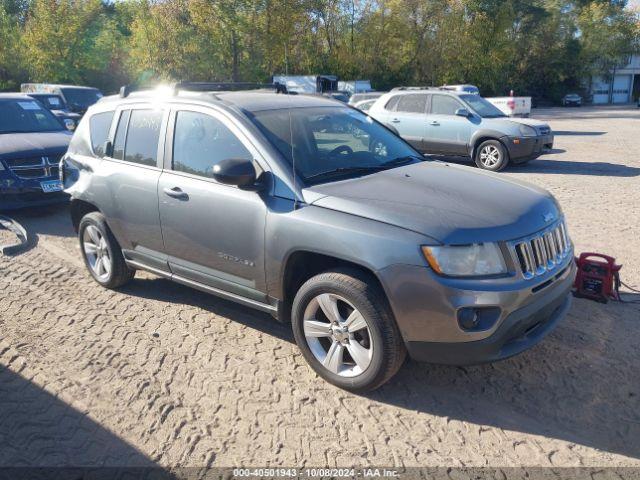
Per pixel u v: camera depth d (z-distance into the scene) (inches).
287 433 122.0
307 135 157.8
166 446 118.7
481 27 1940.2
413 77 1897.1
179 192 160.7
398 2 1758.1
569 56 2253.9
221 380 143.1
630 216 289.1
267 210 140.5
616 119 1171.3
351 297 127.3
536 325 132.5
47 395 138.3
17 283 213.8
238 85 198.1
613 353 151.1
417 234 119.6
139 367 150.3
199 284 167.6
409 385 139.3
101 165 190.1
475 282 117.7
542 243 129.2
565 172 438.3
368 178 147.3
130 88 198.7
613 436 118.4
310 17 1498.5
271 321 176.4
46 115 373.4
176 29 1363.2
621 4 2433.6
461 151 469.1
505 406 129.9
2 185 297.7
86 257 209.2
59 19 1451.8
